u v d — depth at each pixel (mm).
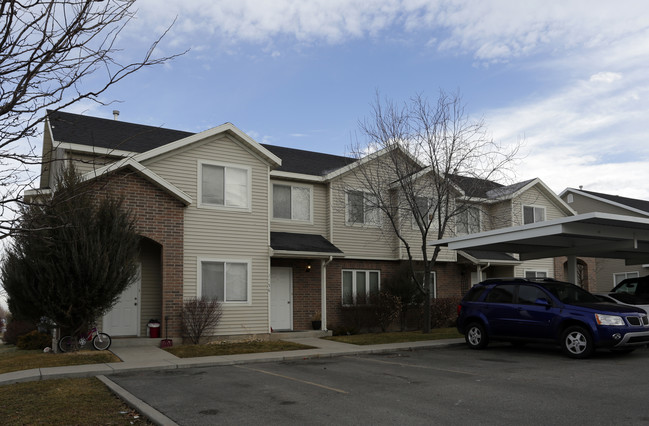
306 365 12211
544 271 26734
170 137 19328
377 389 9055
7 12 4715
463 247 17312
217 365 12367
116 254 13445
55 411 7602
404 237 21984
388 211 20031
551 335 12930
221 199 17094
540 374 10312
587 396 8219
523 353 13656
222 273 16750
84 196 12578
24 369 11227
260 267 17484
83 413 7516
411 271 19375
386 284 21312
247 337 16797
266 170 18109
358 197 21469
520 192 25328
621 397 8125
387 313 20719
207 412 7520
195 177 16688
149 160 16016
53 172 15594
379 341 16656
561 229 13891
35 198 6305
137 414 7535
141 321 16297
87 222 13000
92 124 18188
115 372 11195
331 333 18906
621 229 15000
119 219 13641
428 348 15266
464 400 8086
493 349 14656
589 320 12219
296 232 20219
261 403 8062
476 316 14641
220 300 16625
